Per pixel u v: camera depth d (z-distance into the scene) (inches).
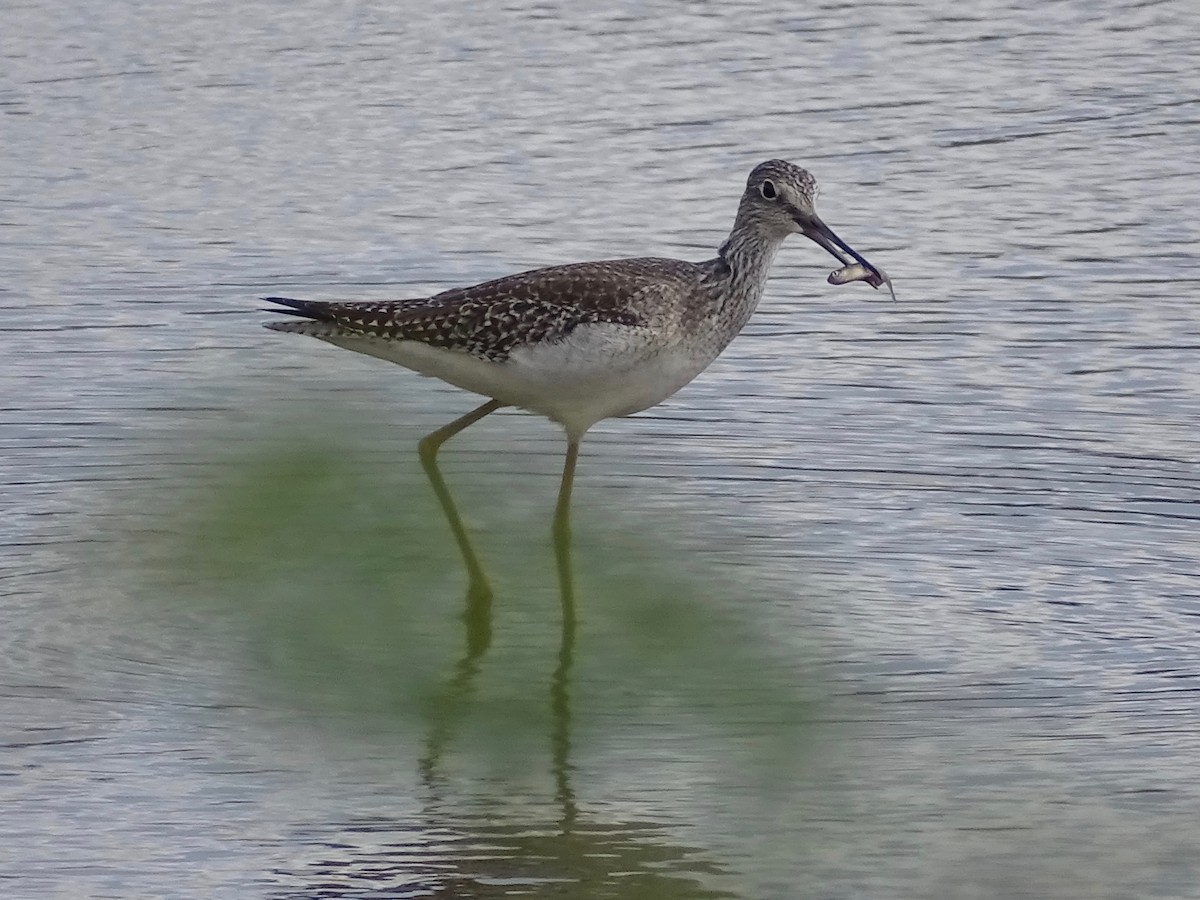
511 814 429.4
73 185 832.9
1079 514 584.7
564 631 505.4
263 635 478.9
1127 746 451.8
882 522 577.9
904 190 827.4
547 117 896.9
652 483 606.5
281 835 420.8
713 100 914.7
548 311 522.9
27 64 943.7
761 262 547.5
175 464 589.9
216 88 923.4
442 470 613.9
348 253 770.8
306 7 1021.8
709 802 434.3
